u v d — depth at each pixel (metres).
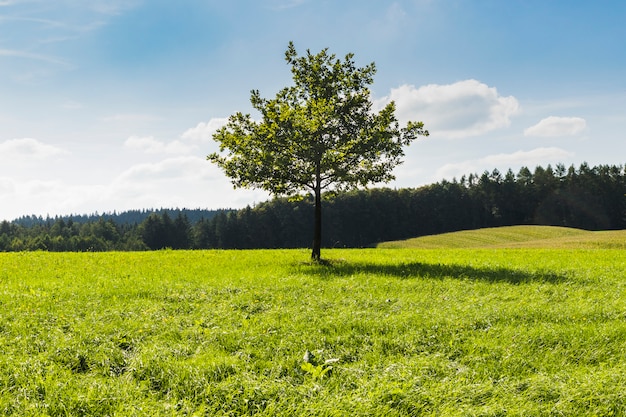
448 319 9.05
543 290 12.84
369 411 5.12
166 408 5.18
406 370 6.26
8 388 5.71
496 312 9.74
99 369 6.60
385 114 22.08
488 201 126.62
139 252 29.66
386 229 111.44
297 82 22.64
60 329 8.45
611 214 122.88
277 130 21.00
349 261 21.97
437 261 21.92
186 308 10.54
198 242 119.06
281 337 8.11
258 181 21.52
